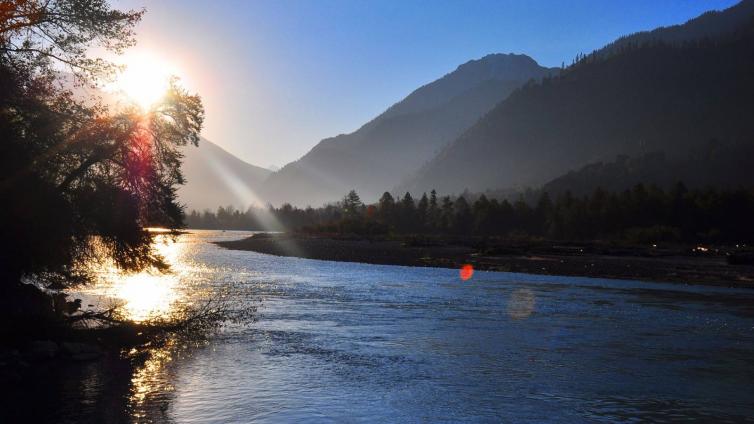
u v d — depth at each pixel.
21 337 20.61
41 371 17.91
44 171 20.86
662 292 45.34
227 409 14.67
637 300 39.62
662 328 28.05
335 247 115.56
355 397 15.91
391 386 17.08
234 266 68.19
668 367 20.05
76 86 22.11
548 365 20.06
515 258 84.12
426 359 20.67
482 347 22.94
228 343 22.95
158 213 24.47
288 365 19.44
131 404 14.90
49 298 22.73
